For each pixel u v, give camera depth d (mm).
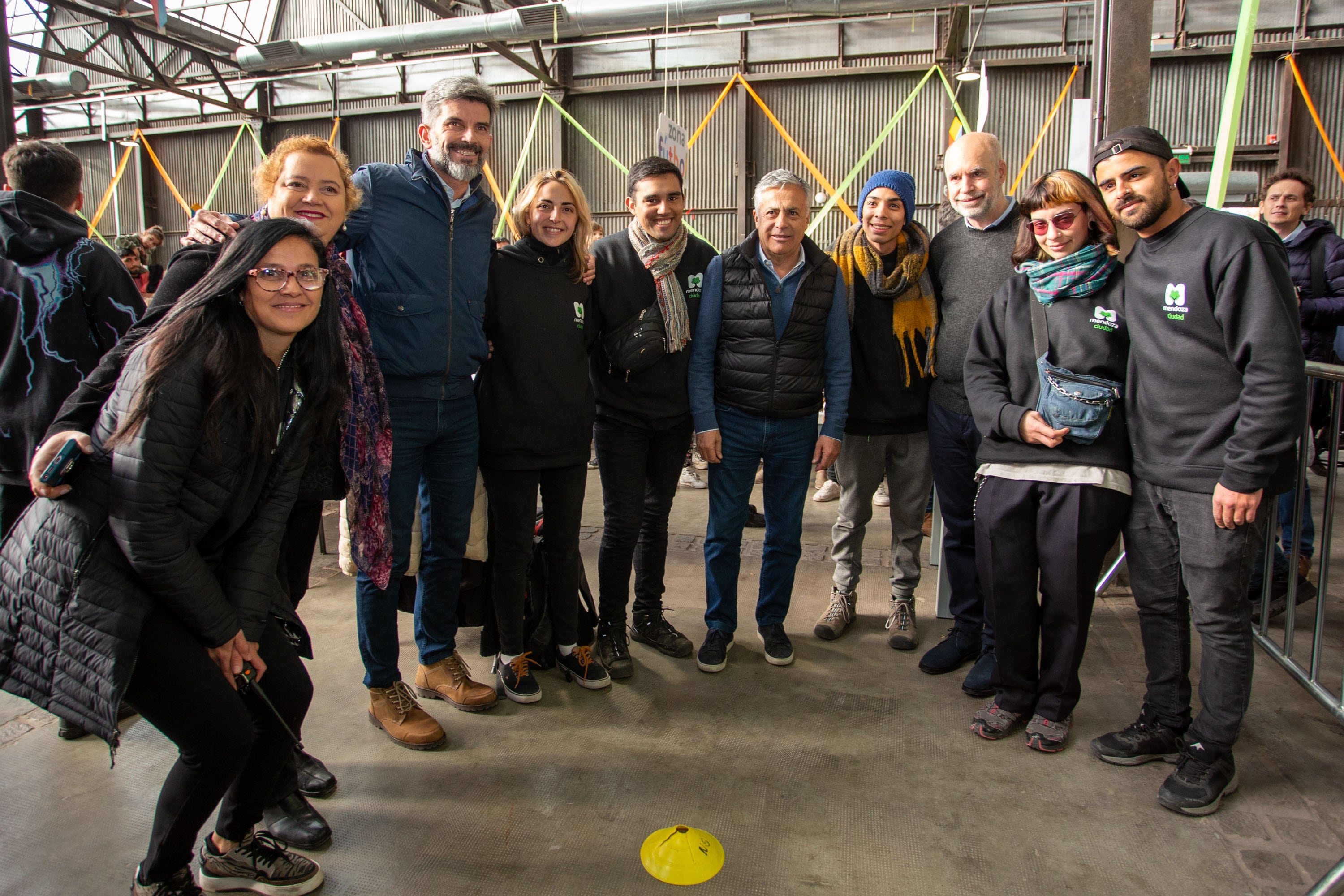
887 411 2766
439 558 2320
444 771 2090
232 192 12258
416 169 2115
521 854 1770
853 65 9773
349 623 3041
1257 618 3029
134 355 1334
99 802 1936
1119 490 2070
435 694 2459
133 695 1358
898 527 2875
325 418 1571
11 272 2092
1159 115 8922
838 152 9961
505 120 10930
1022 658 2238
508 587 2391
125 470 1272
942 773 2088
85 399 1454
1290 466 1833
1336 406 2268
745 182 10180
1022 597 2201
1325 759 2127
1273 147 8648
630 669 2623
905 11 7918
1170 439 1941
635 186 2445
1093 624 3016
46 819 1866
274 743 1558
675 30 10164
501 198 11094
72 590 1303
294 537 1863
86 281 2123
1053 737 2184
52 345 2096
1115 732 2225
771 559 2729
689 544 4133
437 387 2148
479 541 2529
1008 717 2275
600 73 10539
